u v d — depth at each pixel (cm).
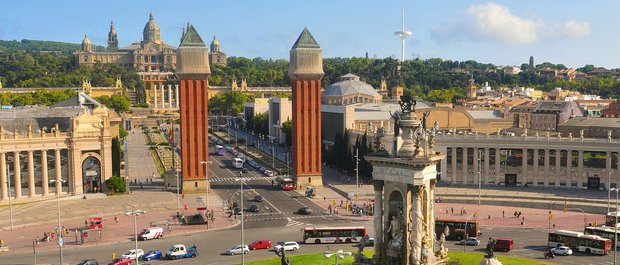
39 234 15612
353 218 17362
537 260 12575
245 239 14962
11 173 19500
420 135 8331
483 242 14325
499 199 19662
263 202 19888
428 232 8450
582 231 15350
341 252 8938
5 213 17825
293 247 13638
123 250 13988
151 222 16850
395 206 8562
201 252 13712
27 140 19525
